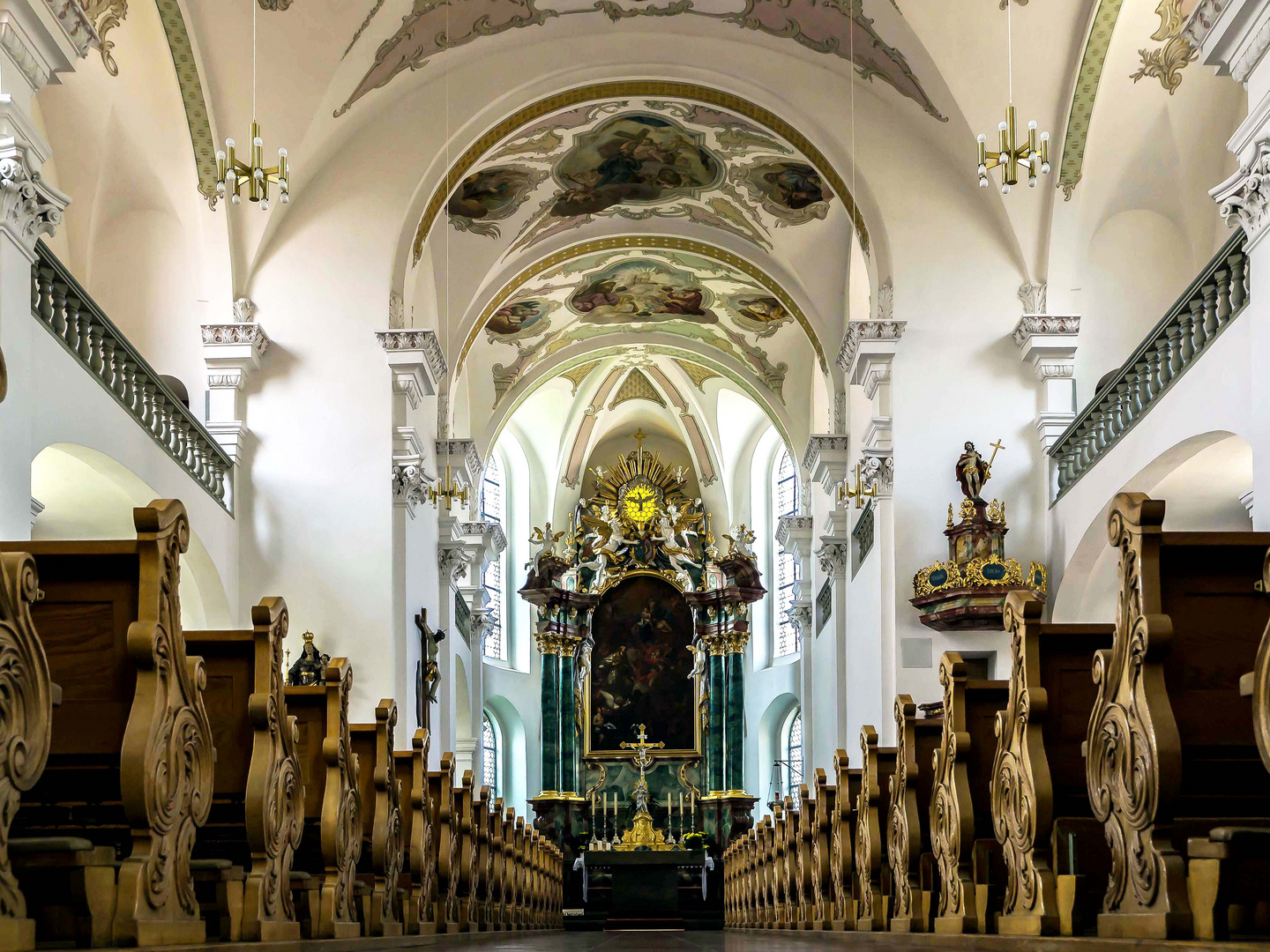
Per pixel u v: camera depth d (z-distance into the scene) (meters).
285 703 5.75
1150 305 14.89
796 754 27.70
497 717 28.44
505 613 28.81
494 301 19.69
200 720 4.42
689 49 15.76
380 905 6.94
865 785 8.08
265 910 5.00
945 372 15.10
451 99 15.76
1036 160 11.65
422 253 16.56
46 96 13.17
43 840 3.87
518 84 15.75
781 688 27.83
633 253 20.64
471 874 10.30
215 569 14.30
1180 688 4.42
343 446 15.22
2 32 8.29
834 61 15.48
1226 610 4.44
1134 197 14.66
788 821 12.56
